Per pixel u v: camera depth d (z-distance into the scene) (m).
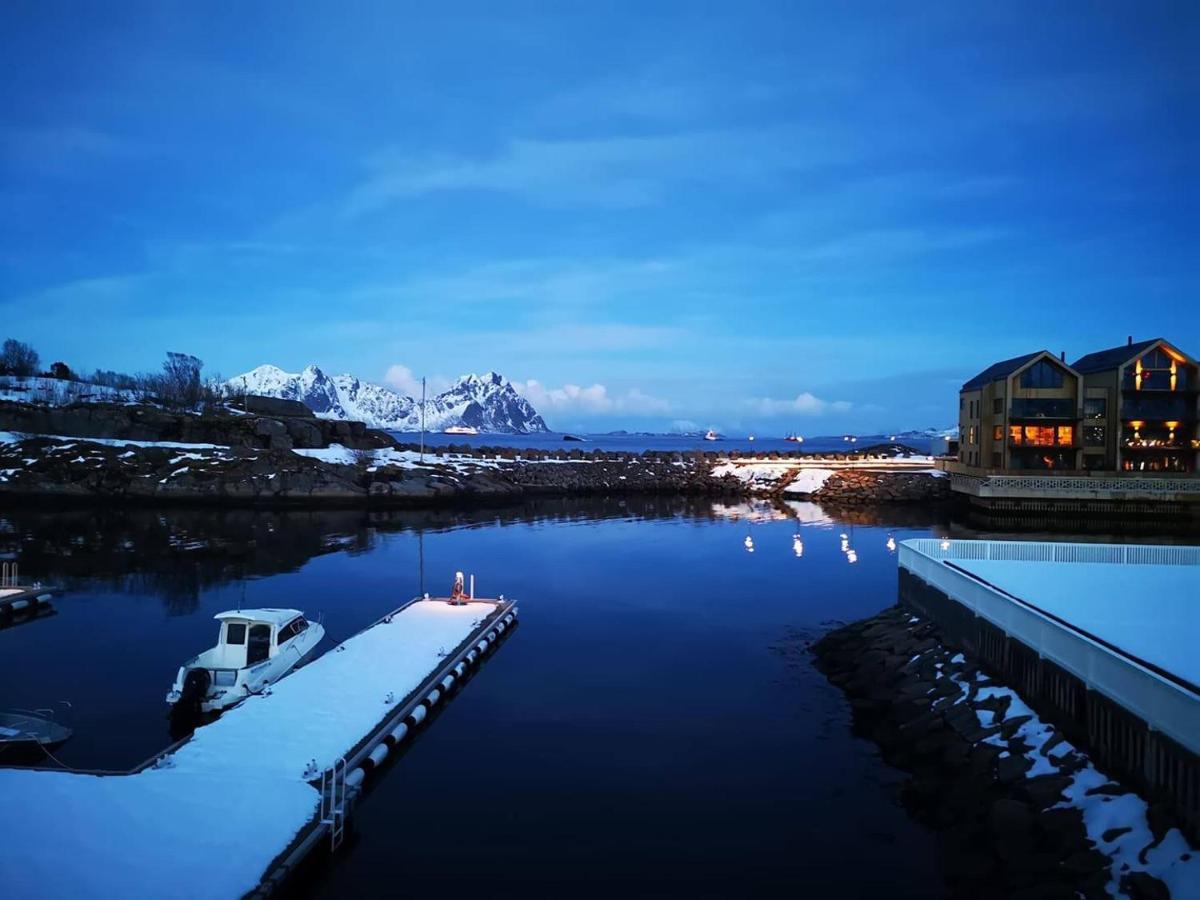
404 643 25.95
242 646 22.45
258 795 14.05
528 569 44.19
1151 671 14.41
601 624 31.97
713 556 48.97
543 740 20.08
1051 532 61.50
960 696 19.88
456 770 18.33
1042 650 17.19
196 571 42.50
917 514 73.12
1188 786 12.09
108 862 11.31
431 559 47.22
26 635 29.30
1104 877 11.95
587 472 97.88
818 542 54.94
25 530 57.00
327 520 65.50
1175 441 70.38
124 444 80.50
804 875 14.04
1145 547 28.42
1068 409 71.25
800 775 18.05
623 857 14.64
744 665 26.53
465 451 111.56
